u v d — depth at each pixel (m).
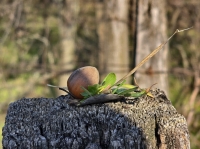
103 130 0.81
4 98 2.58
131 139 0.80
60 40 2.58
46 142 0.81
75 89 0.87
